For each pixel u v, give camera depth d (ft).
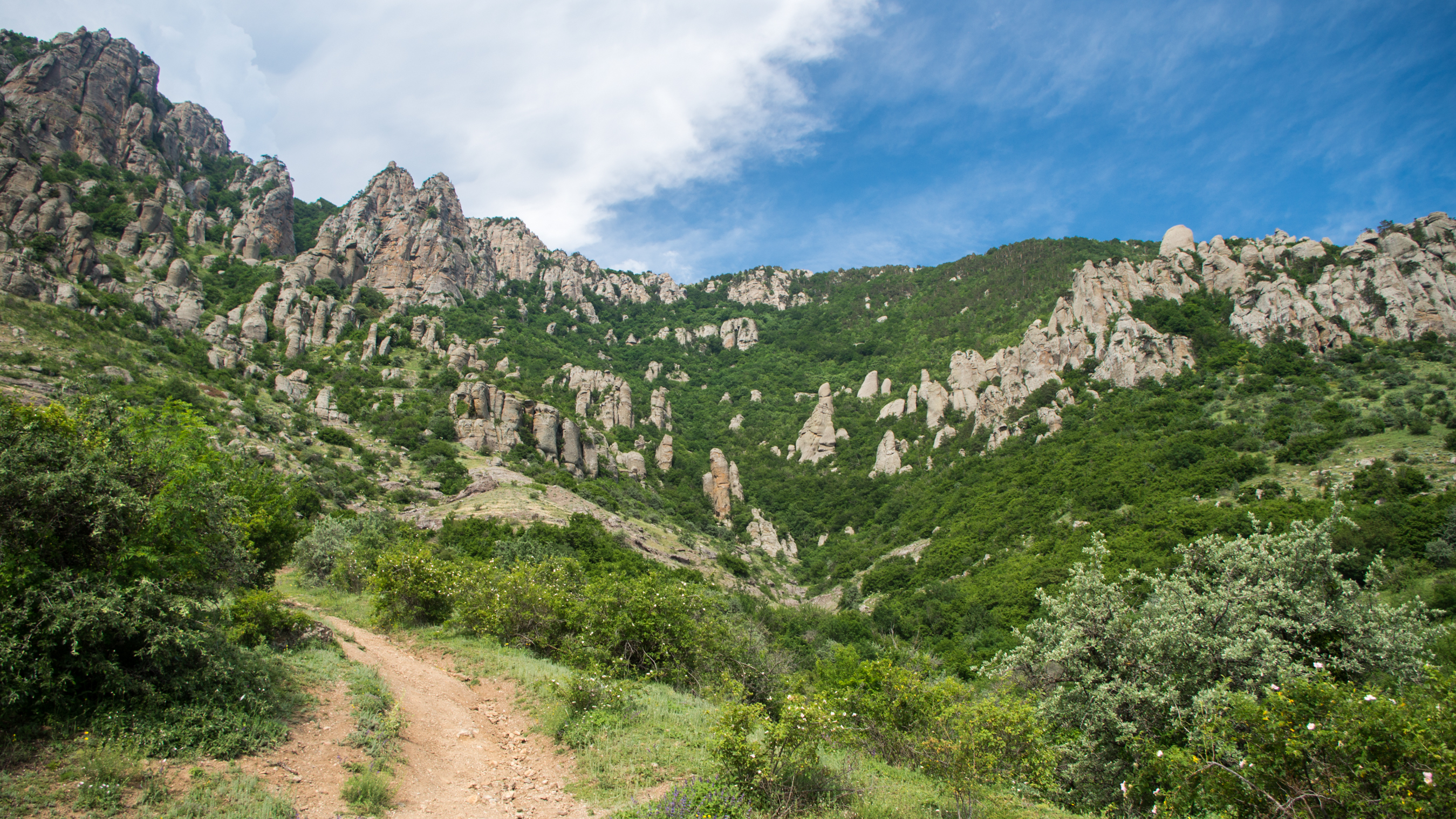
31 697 31.12
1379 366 204.23
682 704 60.59
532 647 80.12
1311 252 267.39
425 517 192.75
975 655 130.11
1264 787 30.91
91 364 191.62
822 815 35.86
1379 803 27.40
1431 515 114.01
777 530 303.68
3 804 25.25
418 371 325.83
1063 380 269.23
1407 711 29.25
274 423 225.97
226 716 36.99
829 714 40.32
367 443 250.57
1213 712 39.40
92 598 33.19
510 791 39.65
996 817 37.93
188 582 42.75
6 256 218.38
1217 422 198.39
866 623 175.94
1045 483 208.23
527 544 154.51
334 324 331.16
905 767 49.14
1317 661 47.73
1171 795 36.47
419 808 36.17
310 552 116.57
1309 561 51.24
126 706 34.04
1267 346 231.50
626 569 163.84
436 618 89.04
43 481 34.76
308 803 32.73
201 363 246.47
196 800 29.45
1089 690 48.55
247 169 477.36
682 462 350.64
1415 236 249.55
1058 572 149.18
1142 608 51.31
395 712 49.11
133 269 286.05
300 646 56.59
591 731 48.70
